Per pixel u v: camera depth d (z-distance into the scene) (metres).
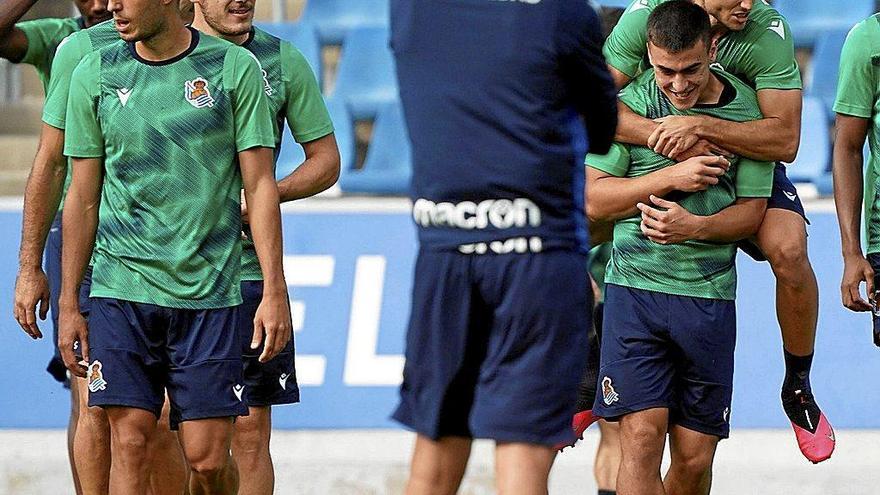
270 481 19.67
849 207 19.78
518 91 13.98
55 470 25.73
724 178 18.58
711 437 18.80
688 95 18.05
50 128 18.22
